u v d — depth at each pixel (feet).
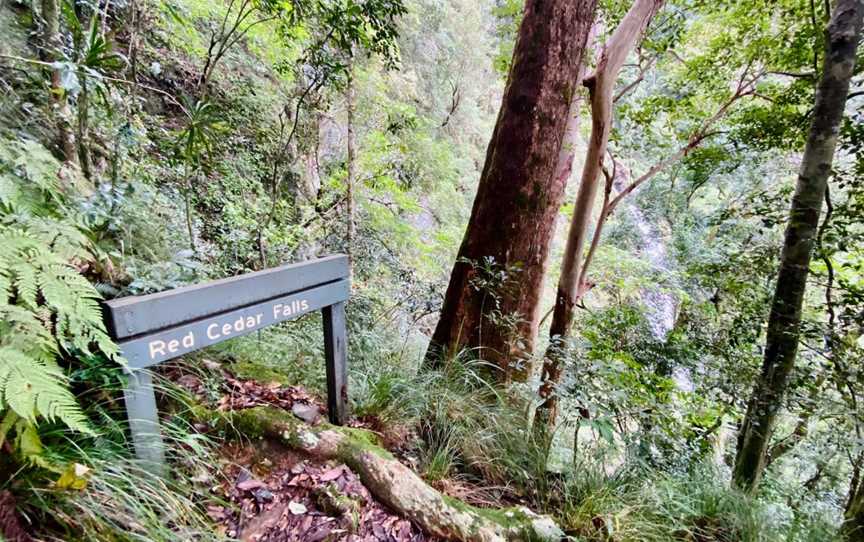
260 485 4.98
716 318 14.17
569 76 9.31
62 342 3.14
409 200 19.67
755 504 7.63
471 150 32.14
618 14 14.10
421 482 5.65
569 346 8.52
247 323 4.67
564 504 6.59
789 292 9.10
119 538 3.30
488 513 5.74
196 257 7.60
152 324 3.79
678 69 17.34
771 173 17.61
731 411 10.94
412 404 7.52
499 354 9.77
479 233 10.03
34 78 6.63
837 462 10.33
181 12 12.34
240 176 13.88
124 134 6.98
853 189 10.48
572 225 11.83
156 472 4.00
